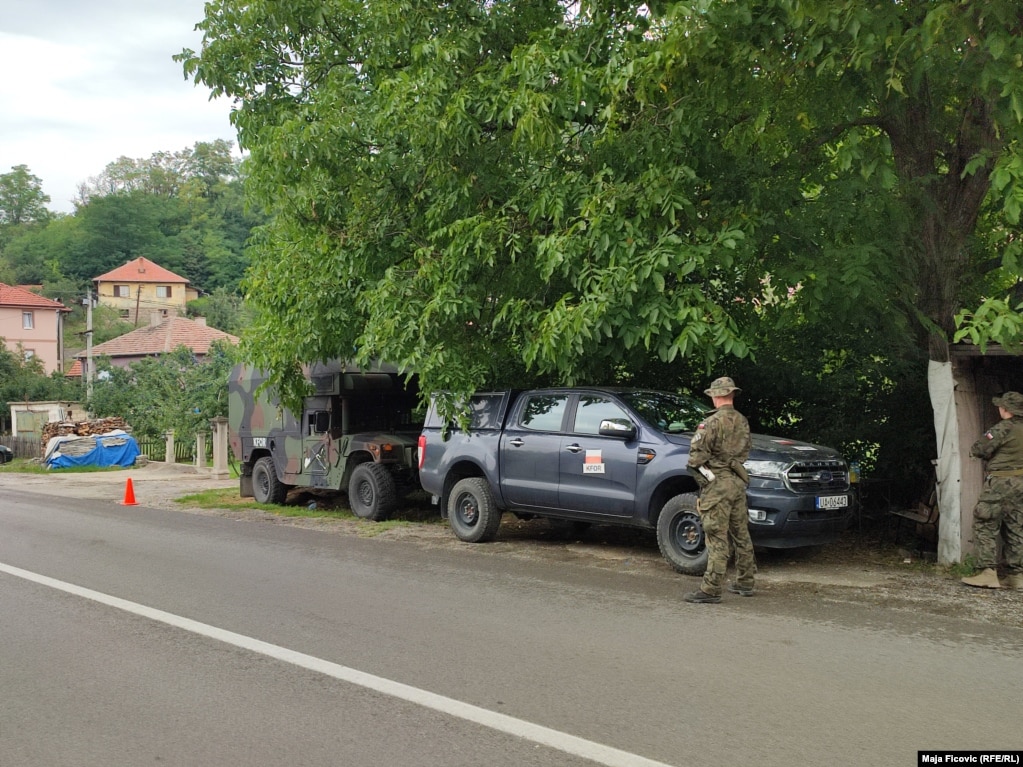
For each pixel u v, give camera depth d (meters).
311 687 5.41
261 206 13.09
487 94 10.27
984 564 8.17
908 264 8.90
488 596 7.84
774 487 8.47
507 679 5.50
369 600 7.74
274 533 12.12
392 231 11.55
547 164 10.22
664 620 6.91
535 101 9.11
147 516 14.40
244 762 4.32
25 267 93.94
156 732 4.73
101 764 4.33
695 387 12.03
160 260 96.62
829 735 4.52
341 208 11.84
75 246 96.31
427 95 10.27
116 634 6.72
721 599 7.59
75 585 8.54
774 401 11.88
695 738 4.50
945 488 9.05
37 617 7.29
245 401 16.66
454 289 10.11
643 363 10.29
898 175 9.05
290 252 12.88
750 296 10.00
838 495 8.80
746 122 8.54
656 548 10.39
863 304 8.98
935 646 6.13
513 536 11.53
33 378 46.31
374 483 13.39
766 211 9.00
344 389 14.17
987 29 7.32
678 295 8.73
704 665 5.73
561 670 5.66
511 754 4.34
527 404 10.73
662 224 8.97
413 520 13.95
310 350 12.78
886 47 7.59
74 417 39.41
